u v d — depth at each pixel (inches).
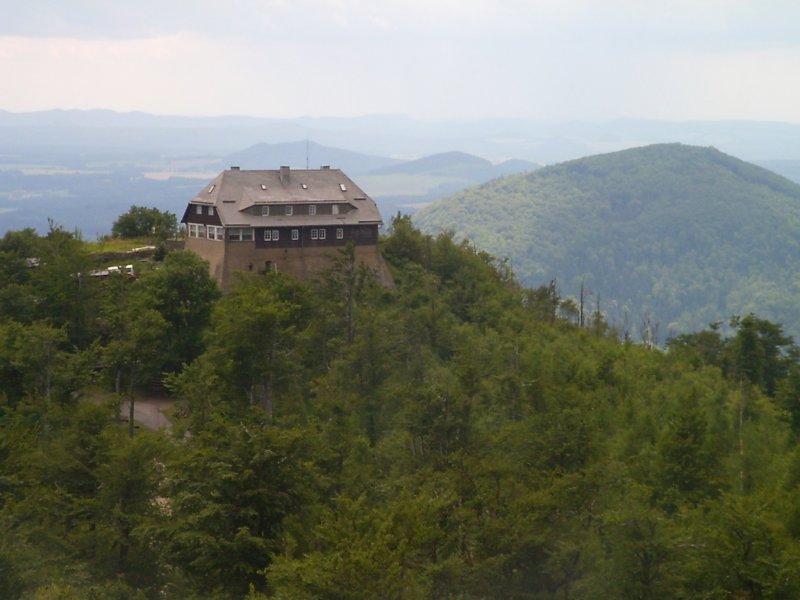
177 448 2438.5
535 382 3223.4
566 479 2134.6
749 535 1787.6
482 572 1927.9
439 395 2731.3
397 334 4060.0
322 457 2199.8
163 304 3986.2
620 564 1845.5
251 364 3417.8
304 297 4001.0
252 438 1995.6
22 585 1872.5
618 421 3053.6
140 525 2046.0
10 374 3280.0
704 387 3772.1
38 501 2193.7
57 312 4156.0
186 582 2062.0
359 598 1660.9
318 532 1882.4
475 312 5201.8
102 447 2306.8
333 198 5196.9
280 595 1705.2
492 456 2544.3
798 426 3142.2
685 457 2433.6
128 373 3629.4
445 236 6215.6
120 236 6072.8
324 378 3472.0
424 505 1955.0
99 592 1940.2
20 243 5024.6
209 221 4963.1
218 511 1919.3
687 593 1814.7
